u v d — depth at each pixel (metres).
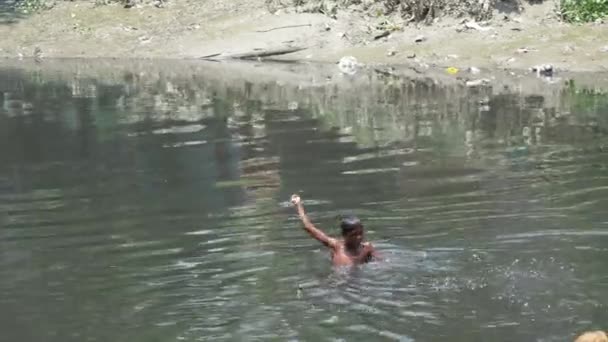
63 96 19.33
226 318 6.93
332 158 12.55
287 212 9.91
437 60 21.80
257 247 8.72
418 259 8.05
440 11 23.92
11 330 6.93
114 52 25.92
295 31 24.83
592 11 22.66
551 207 9.61
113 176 11.94
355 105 17.05
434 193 10.43
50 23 28.12
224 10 27.31
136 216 9.98
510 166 11.61
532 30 22.39
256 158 12.73
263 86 19.97
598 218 9.13
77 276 8.09
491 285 7.32
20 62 25.58
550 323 6.54
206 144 13.81
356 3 25.52
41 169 12.51
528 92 17.73
